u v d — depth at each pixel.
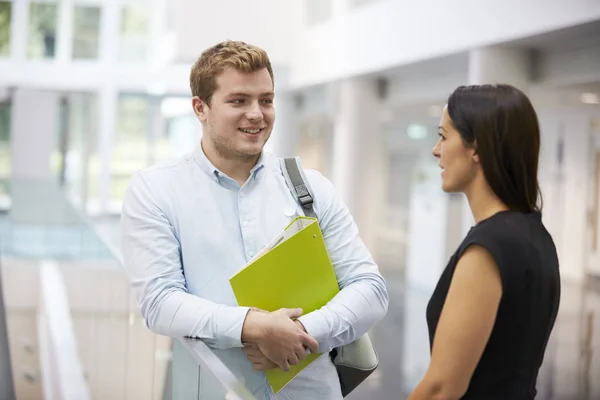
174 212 2.21
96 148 20.94
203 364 1.85
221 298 2.20
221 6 14.19
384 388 6.68
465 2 7.94
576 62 7.23
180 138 20.91
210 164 2.24
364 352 2.32
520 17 6.96
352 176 12.34
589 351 7.94
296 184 2.30
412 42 9.26
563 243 14.26
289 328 2.01
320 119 17.77
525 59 7.76
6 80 20.64
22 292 14.12
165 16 16.84
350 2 11.59
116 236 13.49
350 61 11.47
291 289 2.13
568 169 14.16
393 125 20.86
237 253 2.21
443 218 11.77
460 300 1.66
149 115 20.97
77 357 8.16
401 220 24.09
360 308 2.17
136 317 3.17
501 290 1.65
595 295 11.75
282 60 14.55
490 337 1.69
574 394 6.41
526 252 1.68
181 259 2.24
